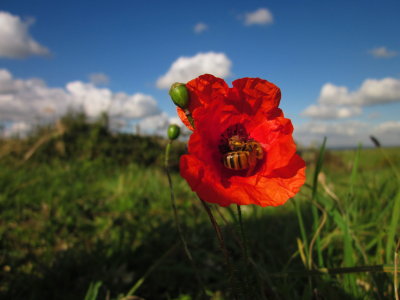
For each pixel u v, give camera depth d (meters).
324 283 0.12
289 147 0.10
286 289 0.13
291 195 0.10
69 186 0.38
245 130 0.11
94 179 0.44
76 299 0.16
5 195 0.32
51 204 0.30
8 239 0.22
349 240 0.13
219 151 0.11
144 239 0.22
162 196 0.33
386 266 0.11
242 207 0.27
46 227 0.25
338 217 0.13
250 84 0.10
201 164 0.10
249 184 0.10
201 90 0.10
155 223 0.26
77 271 0.18
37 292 0.16
